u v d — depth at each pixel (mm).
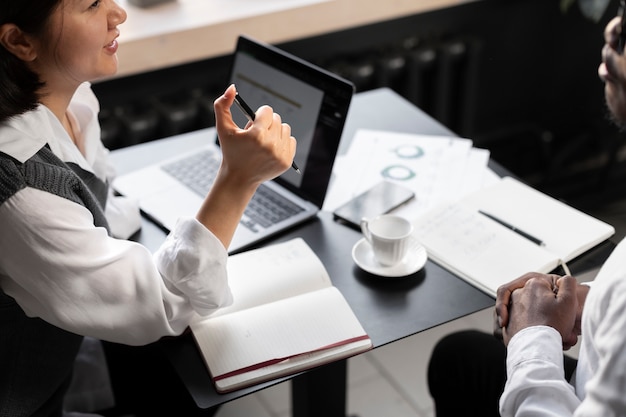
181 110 2104
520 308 1060
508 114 2734
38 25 996
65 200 1008
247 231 1282
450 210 1302
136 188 1420
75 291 1009
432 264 1218
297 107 1352
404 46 2365
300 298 1124
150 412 1424
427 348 2039
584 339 910
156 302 1030
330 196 1389
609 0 2383
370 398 1902
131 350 1404
